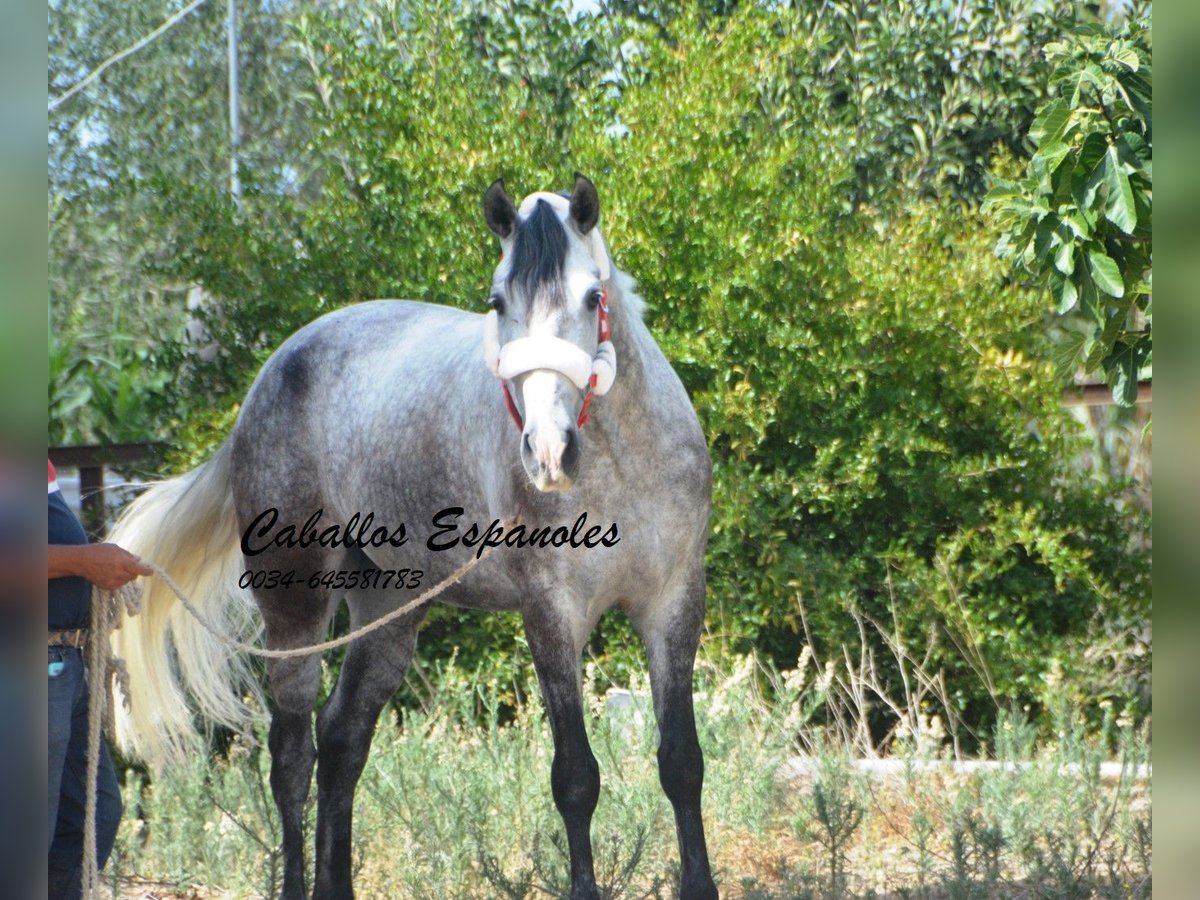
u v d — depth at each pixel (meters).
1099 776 4.98
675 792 3.64
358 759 4.69
